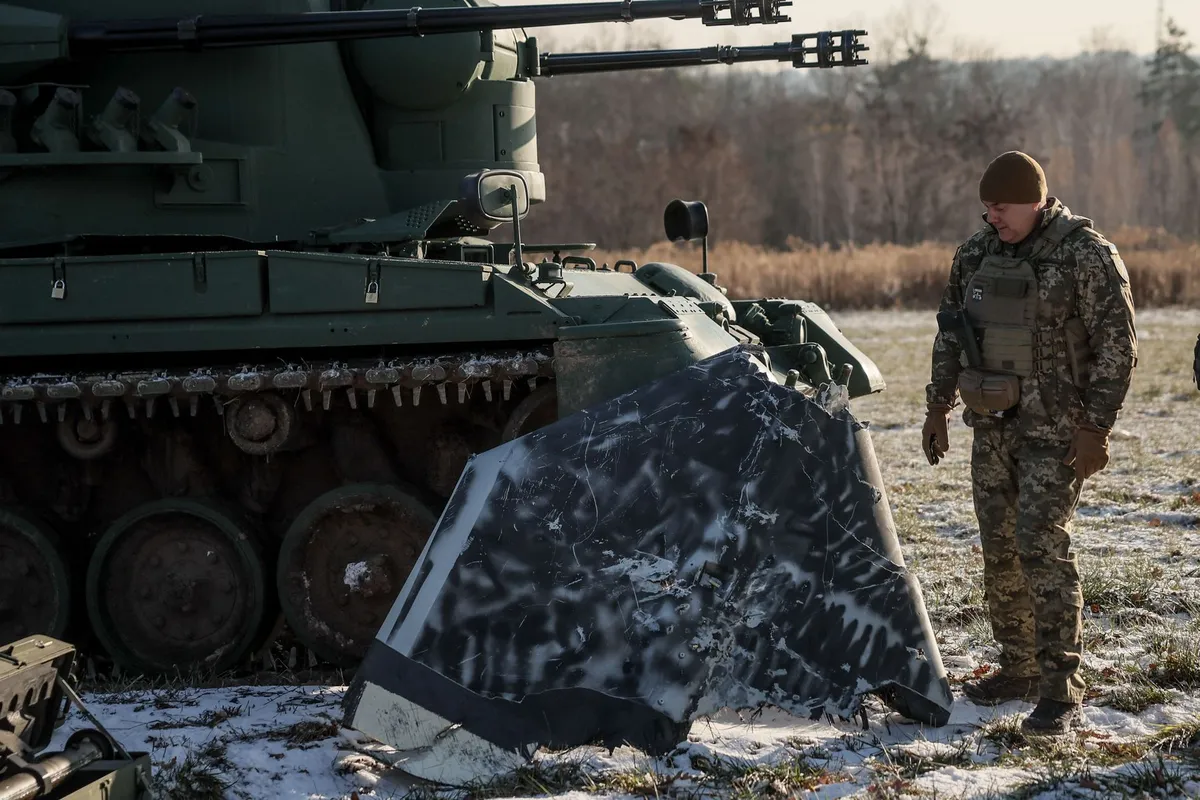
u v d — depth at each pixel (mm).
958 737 5719
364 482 7285
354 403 6934
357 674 5617
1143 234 54812
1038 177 5754
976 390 5809
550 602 5664
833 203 64125
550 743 5488
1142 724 5727
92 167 7688
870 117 69688
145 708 6500
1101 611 7605
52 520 7664
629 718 5562
